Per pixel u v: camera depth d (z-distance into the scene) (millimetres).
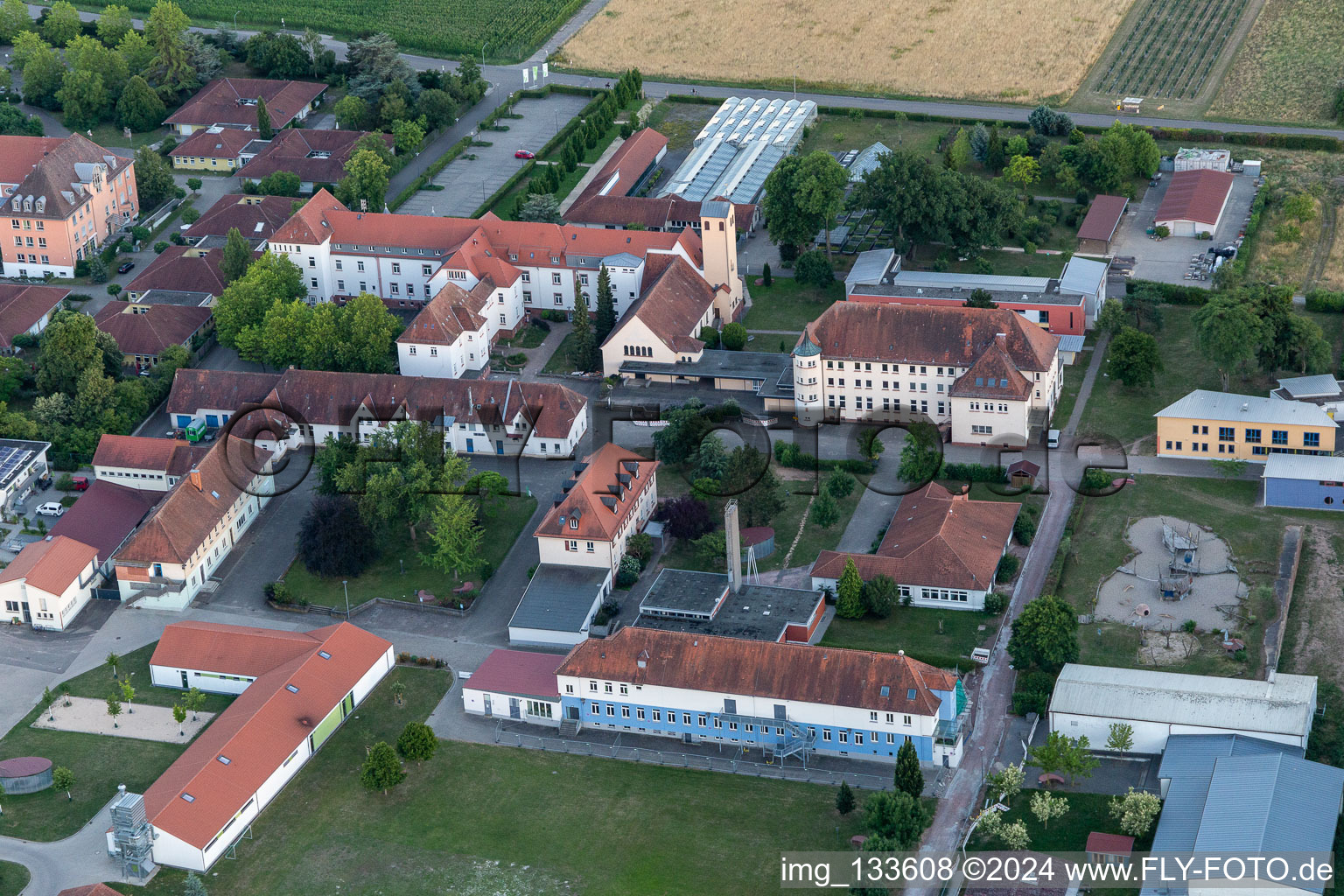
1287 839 193750
